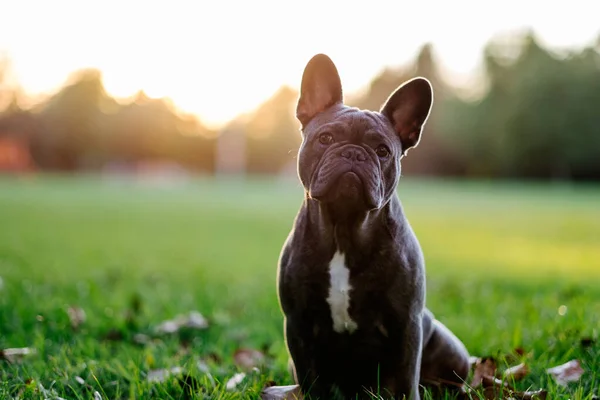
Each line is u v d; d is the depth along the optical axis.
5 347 1.80
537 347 1.73
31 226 5.43
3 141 25.84
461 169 21.08
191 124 28.91
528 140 19.11
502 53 20.34
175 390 1.50
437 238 5.02
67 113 26.16
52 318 1.99
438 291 2.67
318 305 1.42
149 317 2.11
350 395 1.49
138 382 1.50
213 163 28.20
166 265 3.37
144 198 10.62
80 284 2.57
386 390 1.43
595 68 19.38
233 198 11.27
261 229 5.59
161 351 1.78
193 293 2.53
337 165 1.38
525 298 2.40
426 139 20.97
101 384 1.55
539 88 18.97
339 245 1.40
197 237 4.89
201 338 1.95
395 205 1.44
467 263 3.66
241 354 1.80
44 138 26.00
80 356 1.69
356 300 1.40
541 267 3.52
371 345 1.43
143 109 27.66
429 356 1.54
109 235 4.91
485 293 2.56
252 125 27.64
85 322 2.01
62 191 12.45
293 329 1.44
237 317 2.21
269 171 27.41
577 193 13.93
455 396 1.48
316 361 1.45
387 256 1.40
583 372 1.56
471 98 21.78
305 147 1.46
